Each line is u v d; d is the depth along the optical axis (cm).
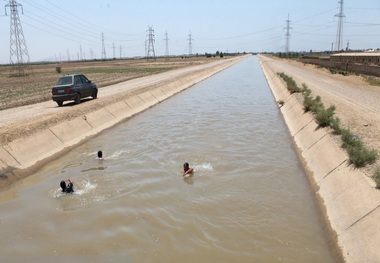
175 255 756
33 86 4222
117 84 4044
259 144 1638
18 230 871
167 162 1361
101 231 855
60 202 1021
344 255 724
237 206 990
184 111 2577
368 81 3681
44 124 1612
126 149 1555
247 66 9938
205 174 1234
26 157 1334
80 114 1944
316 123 1591
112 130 1981
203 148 1551
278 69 6166
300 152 1472
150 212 949
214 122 2136
